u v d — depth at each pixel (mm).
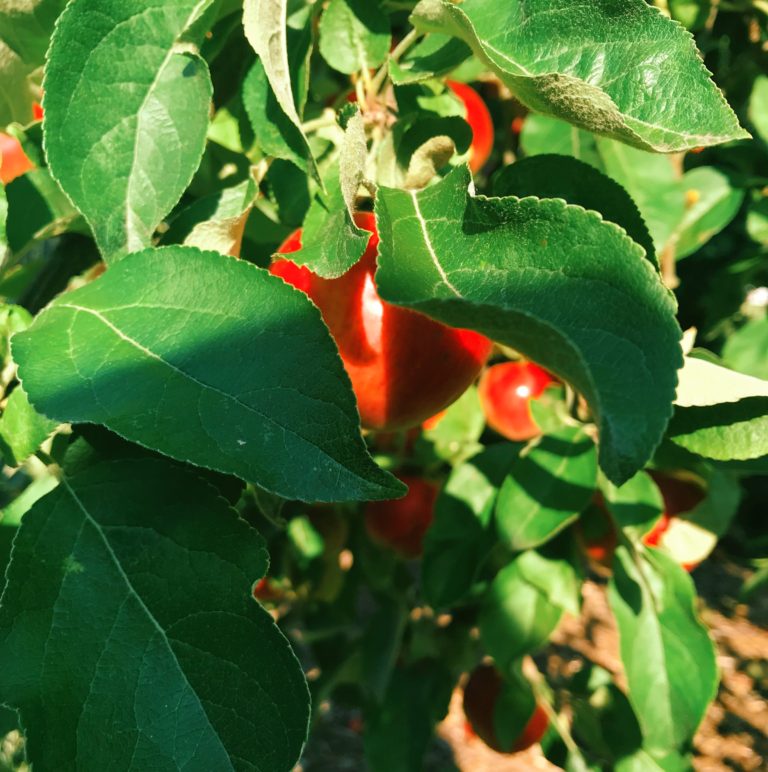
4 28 252
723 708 1165
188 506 178
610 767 394
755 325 459
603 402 133
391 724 498
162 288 166
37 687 161
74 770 156
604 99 168
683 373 228
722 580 1462
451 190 174
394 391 207
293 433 149
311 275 203
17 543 172
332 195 208
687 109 174
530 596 349
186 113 193
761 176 473
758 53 478
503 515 309
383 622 512
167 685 163
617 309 144
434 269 165
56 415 151
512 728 415
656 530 357
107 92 189
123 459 185
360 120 185
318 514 475
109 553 173
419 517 430
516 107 429
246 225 309
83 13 185
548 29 190
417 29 216
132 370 157
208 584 170
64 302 171
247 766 158
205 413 151
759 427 224
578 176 216
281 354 155
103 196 188
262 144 214
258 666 163
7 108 270
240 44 279
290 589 491
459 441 419
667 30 177
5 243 231
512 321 139
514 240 159
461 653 504
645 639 332
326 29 245
